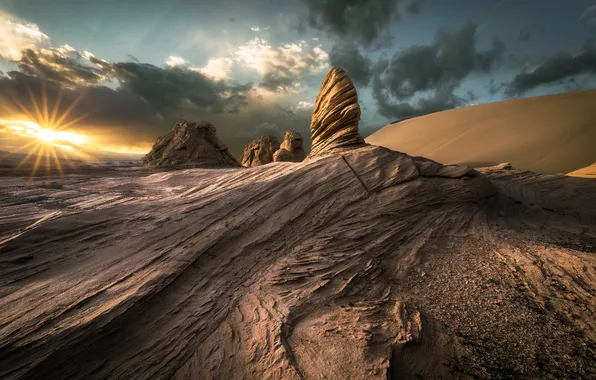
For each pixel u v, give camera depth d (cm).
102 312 514
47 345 441
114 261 712
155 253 760
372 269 820
